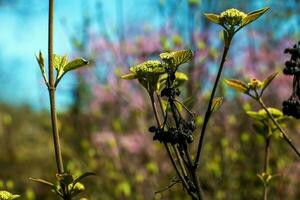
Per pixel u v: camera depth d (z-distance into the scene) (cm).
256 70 613
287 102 204
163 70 192
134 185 560
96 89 681
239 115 570
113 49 633
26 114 1311
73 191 192
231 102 573
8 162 975
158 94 211
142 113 631
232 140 569
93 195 581
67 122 704
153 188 545
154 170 541
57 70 188
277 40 625
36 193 756
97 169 598
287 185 513
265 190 253
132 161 598
